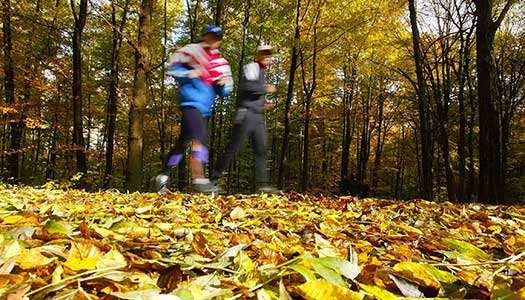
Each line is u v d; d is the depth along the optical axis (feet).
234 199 11.85
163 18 78.18
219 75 15.70
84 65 76.95
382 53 73.00
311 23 59.98
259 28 61.77
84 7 48.39
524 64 71.87
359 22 59.06
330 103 91.86
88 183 52.29
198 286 2.15
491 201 25.66
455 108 78.95
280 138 121.19
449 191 54.39
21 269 2.37
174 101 97.50
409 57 67.15
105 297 1.86
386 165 119.96
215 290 2.16
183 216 7.34
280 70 82.79
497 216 9.89
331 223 6.20
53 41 66.95
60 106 59.57
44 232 3.67
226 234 4.87
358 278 2.60
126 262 2.55
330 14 60.08
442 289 2.52
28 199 10.64
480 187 26.21
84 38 70.64
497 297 2.24
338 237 4.75
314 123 108.58
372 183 107.55
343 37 64.39
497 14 62.44
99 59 77.51
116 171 107.55
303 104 82.38
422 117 53.31
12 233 3.51
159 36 78.69
